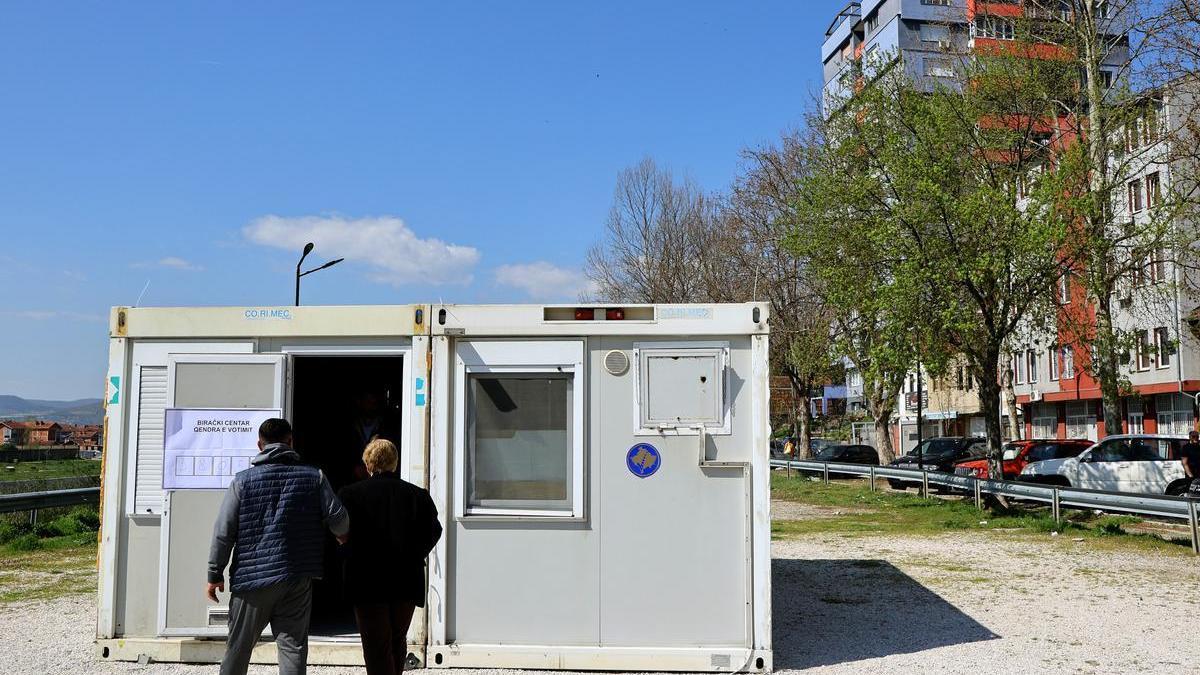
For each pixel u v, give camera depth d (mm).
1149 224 22734
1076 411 45438
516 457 7707
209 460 7684
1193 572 12344
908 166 21062
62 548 15422
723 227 40312
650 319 7672
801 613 9820
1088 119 25250
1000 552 14422
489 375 7750
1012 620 9422
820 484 31438
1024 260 19891
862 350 24234
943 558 13797
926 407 61344
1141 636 8711
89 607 10047
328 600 8930
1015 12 25953
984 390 21406
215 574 5961
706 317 7633
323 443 9500
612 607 7539
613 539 7570
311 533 6055
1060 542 15586
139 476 7812
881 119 23000
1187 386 35844
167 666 7523
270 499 6012
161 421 7836
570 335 7684
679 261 42406
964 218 19516
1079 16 25484
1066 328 24016
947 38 28422
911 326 20719
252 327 7824
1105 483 21469
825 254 24453
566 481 7656
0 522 16953
